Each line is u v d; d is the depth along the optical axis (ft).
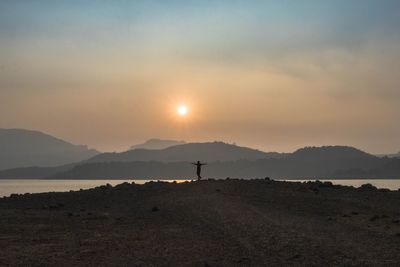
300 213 85.15
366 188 113.91
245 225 74.43
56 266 55.77
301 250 59.00
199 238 69.62
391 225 73.31
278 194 103.76
